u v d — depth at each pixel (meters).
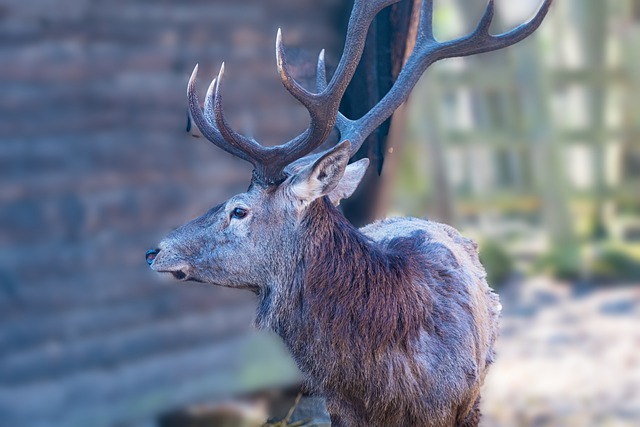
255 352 8.70
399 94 6.24
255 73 8.59
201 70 8.38
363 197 8.18
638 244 16.72
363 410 5.79
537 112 17.80
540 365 11.48
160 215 8.30
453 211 18.25
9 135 7.51
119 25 7.96
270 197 5.71
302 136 5.69
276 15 8.58
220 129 5.52
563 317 13.44
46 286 7.75
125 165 8.08
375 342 5.60
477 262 6.84
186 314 8.48
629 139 19.09
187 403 8.40
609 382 10.80
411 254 6.07
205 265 5.74
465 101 19.92
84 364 7.96
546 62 19.17
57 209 7.77
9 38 7.45
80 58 7.80
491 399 10.35
